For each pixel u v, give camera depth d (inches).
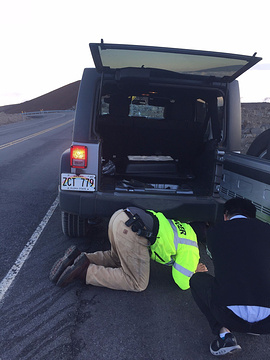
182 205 128.9
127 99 164.2
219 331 87.2
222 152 131.6
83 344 91.0
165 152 180.7
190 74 127.2
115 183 144.5
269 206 102.4
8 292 114.6
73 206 131.4
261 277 77.8
